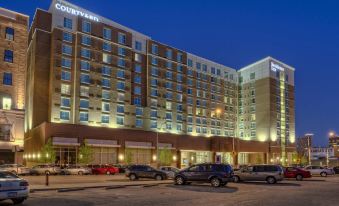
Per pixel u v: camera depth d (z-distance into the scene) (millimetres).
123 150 73188
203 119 104438
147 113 87812
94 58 77500
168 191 23094
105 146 70188
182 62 99562
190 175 28172
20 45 48906
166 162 77375
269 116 112750
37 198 18750
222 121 111438
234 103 117938
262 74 116250
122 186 27031
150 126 88188
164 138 83438
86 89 75312
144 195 20469
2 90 46656
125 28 85438
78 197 19328
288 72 124188
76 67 74000
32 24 77438
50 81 72000
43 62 72500
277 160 113750
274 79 116438
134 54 87188
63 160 63938
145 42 90312
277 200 18375
